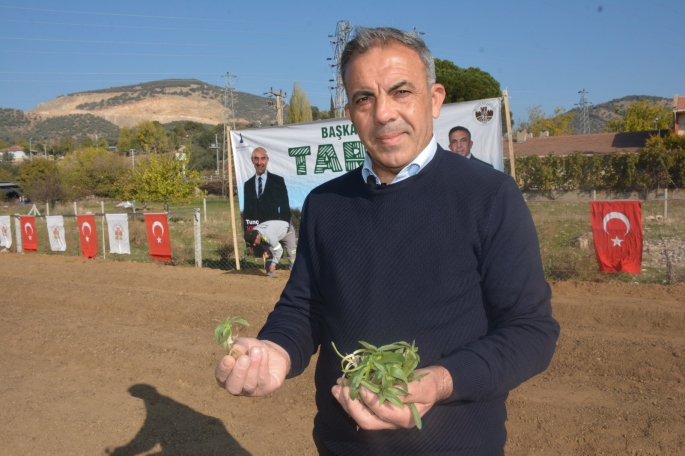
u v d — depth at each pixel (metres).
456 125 9.04
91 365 6.66
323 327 2.15
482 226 1.86
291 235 10.84
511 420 4.91
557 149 45.34
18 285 10.25
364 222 2.02
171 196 29.83
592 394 5.23
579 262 9.88
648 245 13.48
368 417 1.46
